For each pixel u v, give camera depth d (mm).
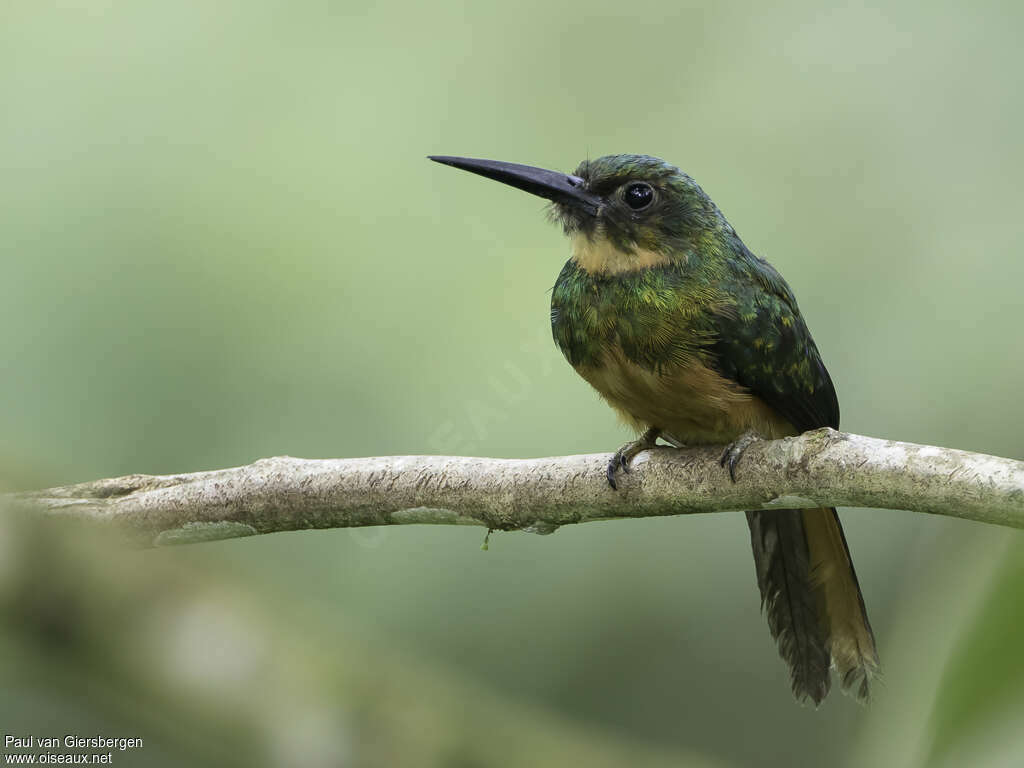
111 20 10492
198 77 10414
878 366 9281
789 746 9461
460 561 9242
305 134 10383
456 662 9016
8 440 7855
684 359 7547
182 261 9680
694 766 3500
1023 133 10047
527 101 10789
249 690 2951
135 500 6902
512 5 11078
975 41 10273
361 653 3219
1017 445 8695
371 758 3018
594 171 7949
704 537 9672
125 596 2799
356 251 9945
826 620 7883
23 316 9391
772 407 7973
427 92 10727
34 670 2752
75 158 9984
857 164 10219
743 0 11070
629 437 9500
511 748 3232
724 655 9508
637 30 10961
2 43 10344
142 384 9305
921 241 9742
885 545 9266
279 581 8820
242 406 9359
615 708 9266
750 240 10109
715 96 10727
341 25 10789
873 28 10586
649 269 7688
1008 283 9312
